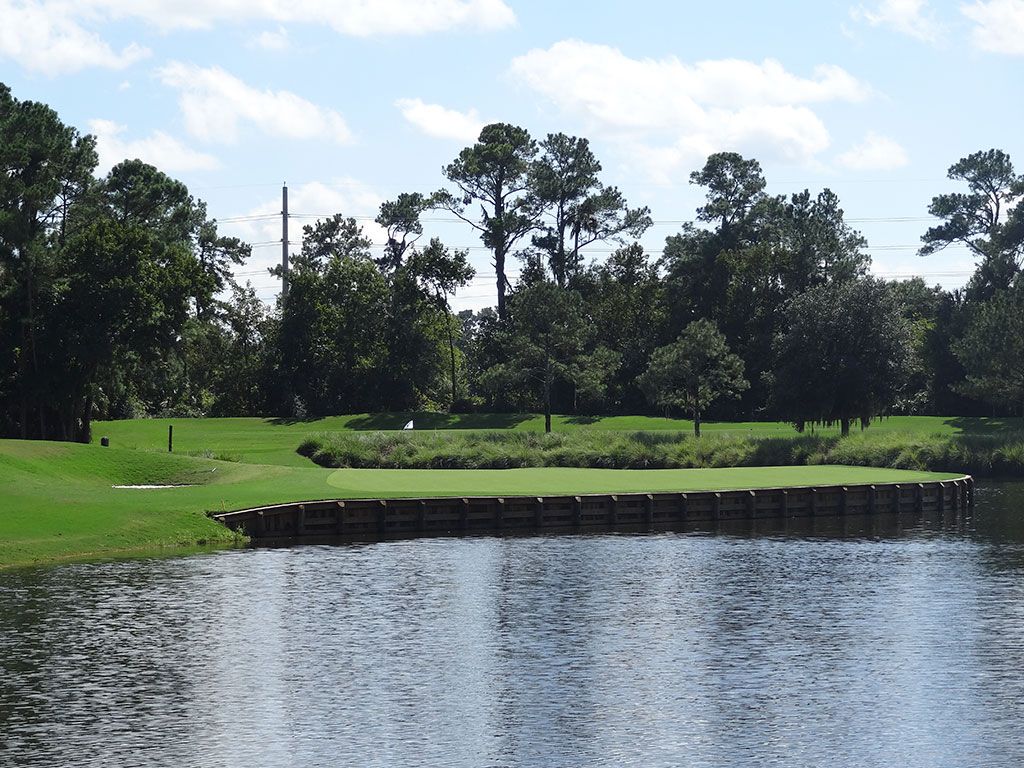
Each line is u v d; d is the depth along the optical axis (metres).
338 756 26.97
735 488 69.75
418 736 28.23
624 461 91.88
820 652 35.72
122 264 95.19
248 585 44.69
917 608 41.81
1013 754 27.30
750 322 140.25
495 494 63.69
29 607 40.47
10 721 29.05
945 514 71.00
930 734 28.53
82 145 102.81
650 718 29.56
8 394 96.38
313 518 57.97
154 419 129.75
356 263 157.12
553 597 43.56
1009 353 108.62
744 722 29.33
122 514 54.06
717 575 48.31
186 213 113.69
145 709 30.05
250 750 27.23
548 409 120.38
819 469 84.88
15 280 94.88
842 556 53.50
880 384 100.19
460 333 177.88
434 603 42.25
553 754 27.20
